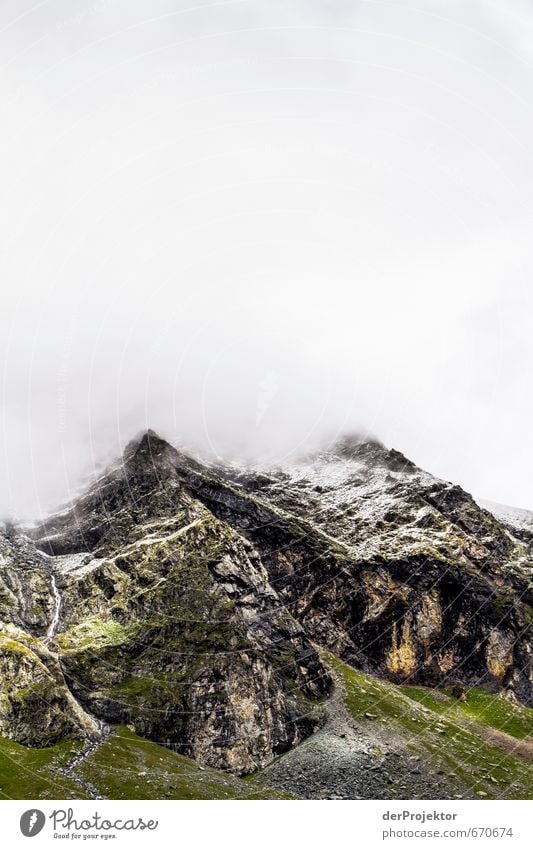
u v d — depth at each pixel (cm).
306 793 14988
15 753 13550
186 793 13250
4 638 16125
